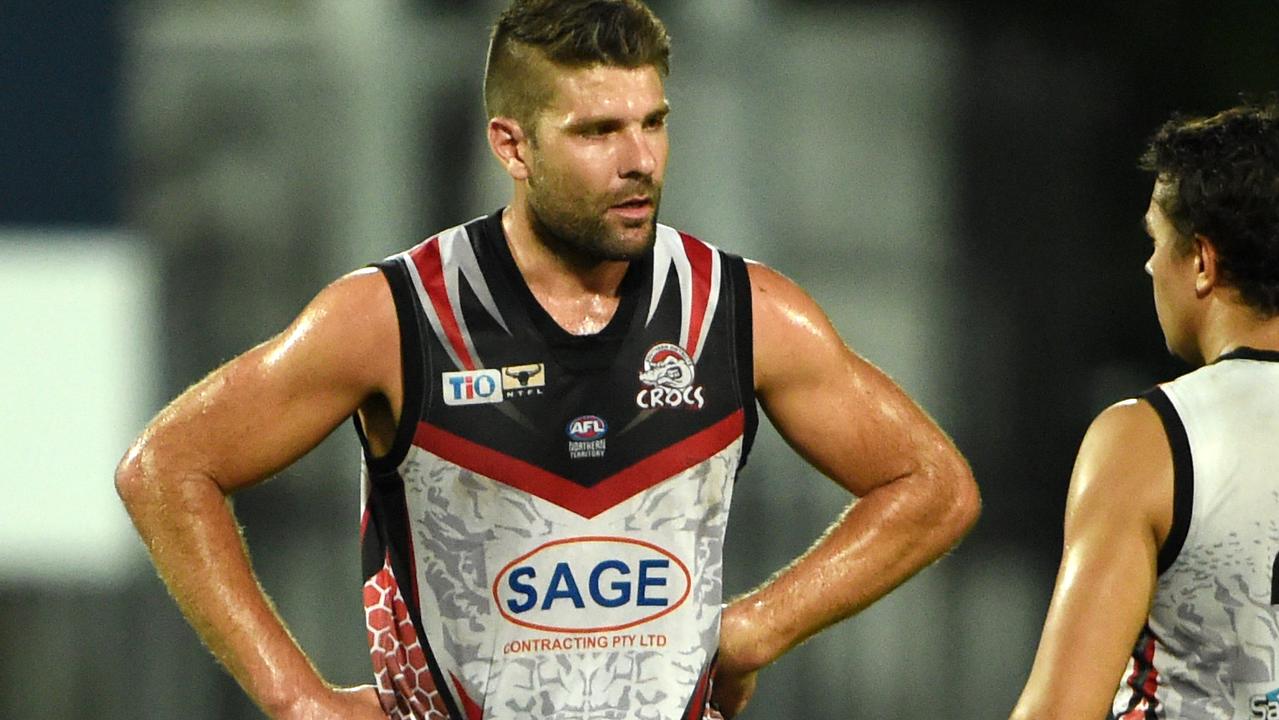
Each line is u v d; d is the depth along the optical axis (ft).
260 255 112.68
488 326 30.71
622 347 30.83
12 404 106.83
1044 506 112.57
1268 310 29.55
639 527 30.83
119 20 111.55
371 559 32.07
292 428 31.17
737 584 100.53
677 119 116.37
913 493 32.45
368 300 30.71
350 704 31.53
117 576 102.73
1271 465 28.40
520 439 30.55
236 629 31.17
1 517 105.19
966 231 118.11
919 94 118.42
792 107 117.60
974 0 118.73
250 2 113.29
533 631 30.78
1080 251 118.32
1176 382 29.40
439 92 114.62
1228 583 28.43
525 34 29.89
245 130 113.50
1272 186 29.14
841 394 32.14
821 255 117.39
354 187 114.01
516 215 31.12
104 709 99.91
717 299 31.30
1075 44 119.65
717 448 31.14
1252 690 28.50
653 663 30.99
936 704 100.22
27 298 108.68
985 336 117.08
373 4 114.42
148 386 109.91
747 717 97.04
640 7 29.99
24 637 101.60
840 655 99.14
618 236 29.71
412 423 30.60
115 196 110.73
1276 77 116.37
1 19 109.09
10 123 109.40
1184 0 117.19
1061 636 28.19
